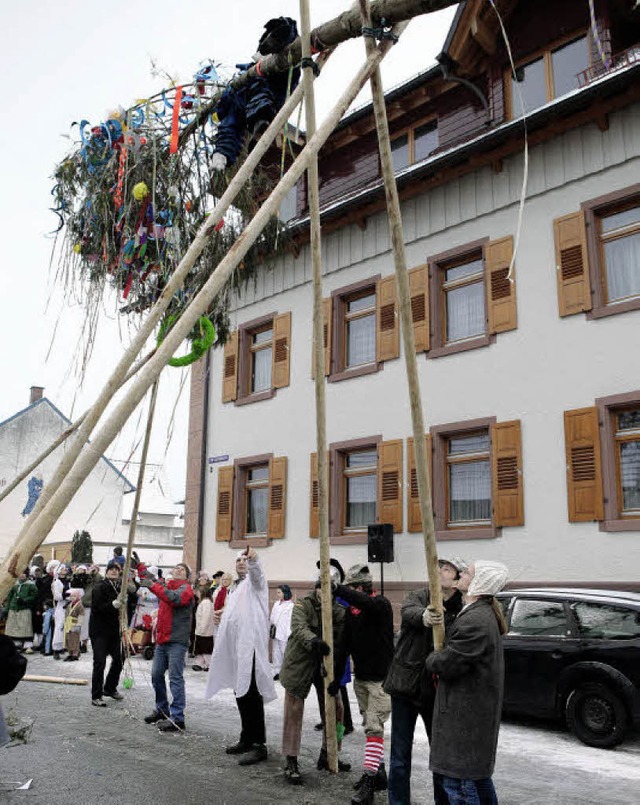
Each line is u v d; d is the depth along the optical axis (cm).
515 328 1211
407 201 1404
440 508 1259
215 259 516
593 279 1134
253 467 1658
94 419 251
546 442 1144
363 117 1569
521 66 1299
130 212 495
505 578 400
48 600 1511
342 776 588
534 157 1229
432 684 450
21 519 3756
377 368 1399
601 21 1192
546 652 776
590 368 1116
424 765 642
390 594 1295
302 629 580
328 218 1505
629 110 1126
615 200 1125
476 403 1242
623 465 1080
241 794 535
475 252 1299
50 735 714
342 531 1428
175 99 468
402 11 381
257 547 1562
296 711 580
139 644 1391
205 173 498
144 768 600
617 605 759
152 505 4494
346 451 1447
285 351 1588
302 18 413
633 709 699
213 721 806
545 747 717
